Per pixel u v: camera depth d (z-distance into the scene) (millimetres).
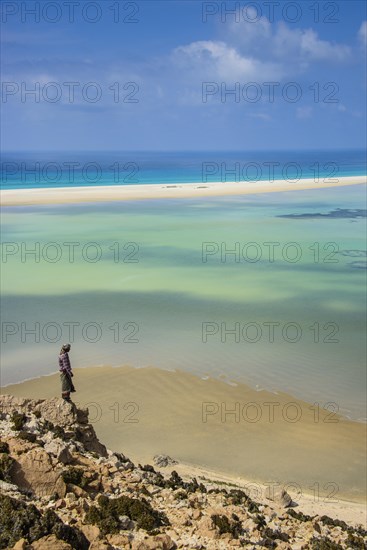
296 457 30641
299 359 42281
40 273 63750
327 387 38219
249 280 61406
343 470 29672
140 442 31547
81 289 58406
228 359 42094
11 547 14727
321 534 21297
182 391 37375
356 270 64938
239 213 101312
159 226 88750
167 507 19875
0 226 88125
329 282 60688
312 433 32938
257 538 18938
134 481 21141
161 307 53156
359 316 50938
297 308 52969
